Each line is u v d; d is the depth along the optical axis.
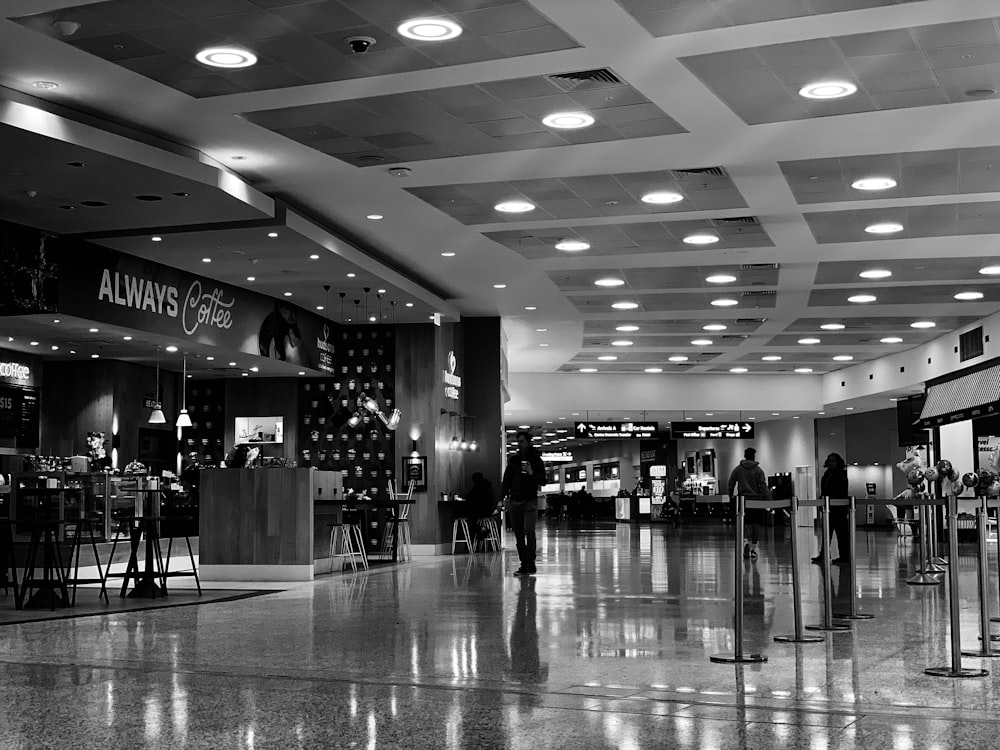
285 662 6.71
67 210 12.32
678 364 32.31
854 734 4.52
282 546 14.54
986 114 10.47
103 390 20.05
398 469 21.12
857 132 11.01
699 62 9.08
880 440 36.78
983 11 8.02
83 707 5.25
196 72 9.23
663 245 16.30
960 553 19.81
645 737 4.50
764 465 44.59
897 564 15.95
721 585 12.22
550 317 23.42
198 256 14.98
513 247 16.45
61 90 9.63
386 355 21.59
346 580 14.26
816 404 35.22
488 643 7.49
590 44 8.66
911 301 21.38
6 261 12.75
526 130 10.86
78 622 9.28
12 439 18.98
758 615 9.11
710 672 6.18
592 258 17.28
